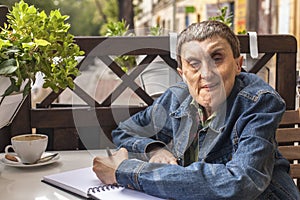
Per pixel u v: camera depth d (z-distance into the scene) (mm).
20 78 945
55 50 1055
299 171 1398
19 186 1018
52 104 1492
